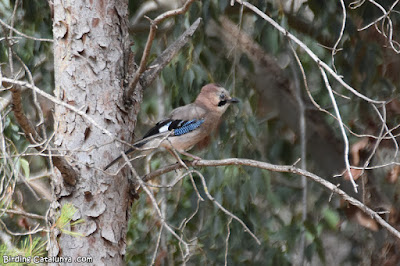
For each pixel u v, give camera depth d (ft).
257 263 40.34
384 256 44.11
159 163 41.68
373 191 44.42
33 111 43.78
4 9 41.83
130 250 40.55
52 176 27.61
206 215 40.96
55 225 24.35
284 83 45.70
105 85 28.27
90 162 27.68
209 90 37.04
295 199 43.98
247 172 39.88
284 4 45.11
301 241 40.16
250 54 45.16
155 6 46.73
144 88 30.07
